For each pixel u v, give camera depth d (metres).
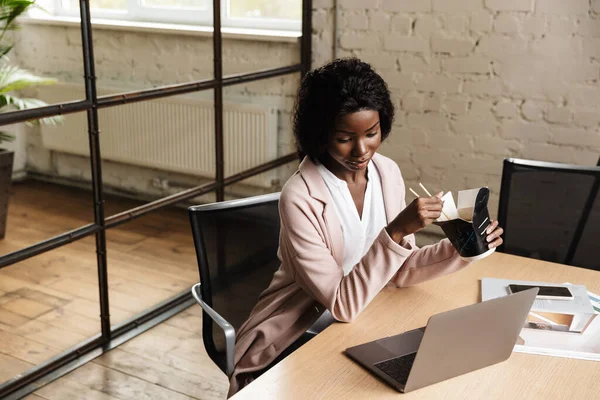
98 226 2.57
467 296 1.57
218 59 3.04
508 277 1.67
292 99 3.70
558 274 1.70
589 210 1.98
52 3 4.29
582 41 2.91
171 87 2.81
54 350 2.62
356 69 1.44
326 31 3.48
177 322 2.86
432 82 3.26
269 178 3.86
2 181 3.64
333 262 1.51
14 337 2.71
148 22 4.04
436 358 1.17
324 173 1.56
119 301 3.04
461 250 1.38
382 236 1.43
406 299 1.55
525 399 1.18
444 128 3.30
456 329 1.15
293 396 1.18
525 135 3.13
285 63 3.67
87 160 4.50
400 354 1.30
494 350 1.25
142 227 3.93
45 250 2.38
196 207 1.67
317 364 1.28
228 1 3.84
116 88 4.20
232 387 1.51
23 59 4.45
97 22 4.08
